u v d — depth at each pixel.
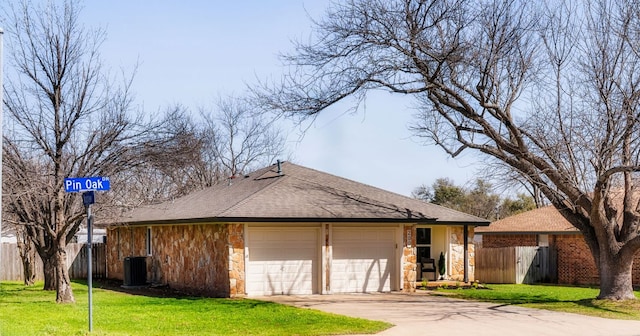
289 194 22.67
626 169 17.81
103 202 19.70
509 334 14.06
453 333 14.02
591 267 29.19
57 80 18.58
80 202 19.59
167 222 23.42
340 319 15.59
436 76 20.34
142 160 19.17
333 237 22.22
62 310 17.27
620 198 26.69
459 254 27.59
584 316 17.02
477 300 20.84
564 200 20.81
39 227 19.39
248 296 20.73
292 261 21.58
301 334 13.63
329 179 25.81
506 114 20.34
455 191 59.69
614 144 18.55
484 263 30.56
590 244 20.78
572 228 29.30
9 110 18.14
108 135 18.50
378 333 13.88
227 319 15.63
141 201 20.17
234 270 20.55
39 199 18.89
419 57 20.67
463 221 26.47
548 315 17.11
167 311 17.14
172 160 19.69
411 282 23.25
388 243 23.09
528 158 20.08
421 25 20.42
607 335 14.12
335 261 22.19
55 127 18.50
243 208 20.73
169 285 25.30
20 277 31.67
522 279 29.67
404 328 14.56
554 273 30.47
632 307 18.67
